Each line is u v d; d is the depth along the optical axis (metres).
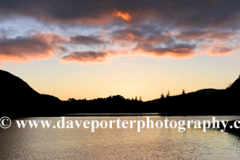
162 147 42.81
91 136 61.59
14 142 49.38
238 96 187.88
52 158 33.31
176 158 33.03
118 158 33.25
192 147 42.41
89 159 32.72
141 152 37.72
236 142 48.03
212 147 42.03
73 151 38.66
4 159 32.72
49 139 54.88
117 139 55.25
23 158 33.25
